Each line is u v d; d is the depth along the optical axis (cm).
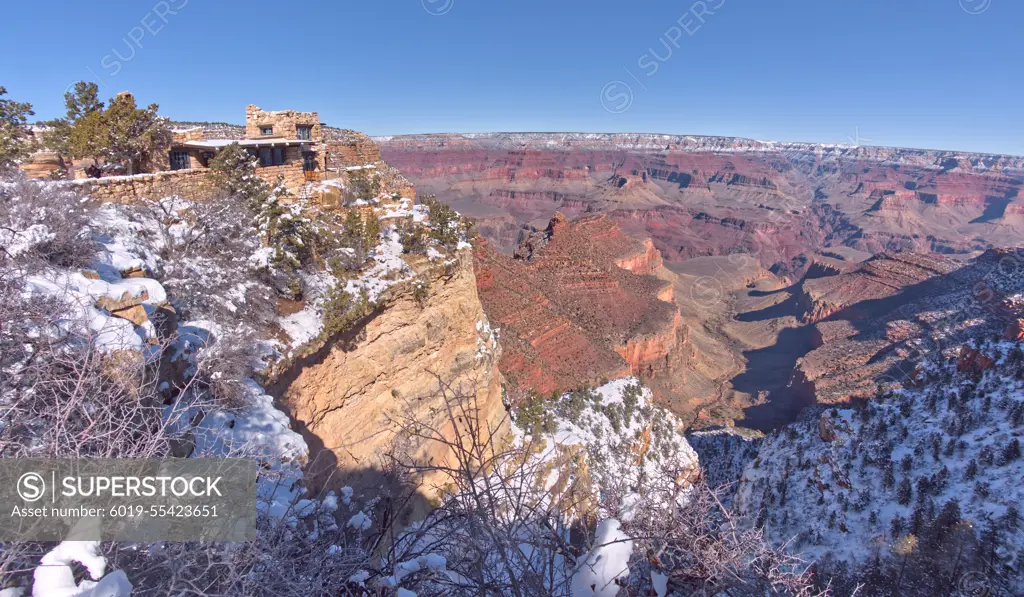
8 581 415
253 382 1141
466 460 504
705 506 588
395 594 524
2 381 498
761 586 547
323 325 1445
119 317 786
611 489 655
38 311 606
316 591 489
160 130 1869
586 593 576
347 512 748
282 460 945
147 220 1359
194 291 1208
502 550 469
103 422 487
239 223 1522
